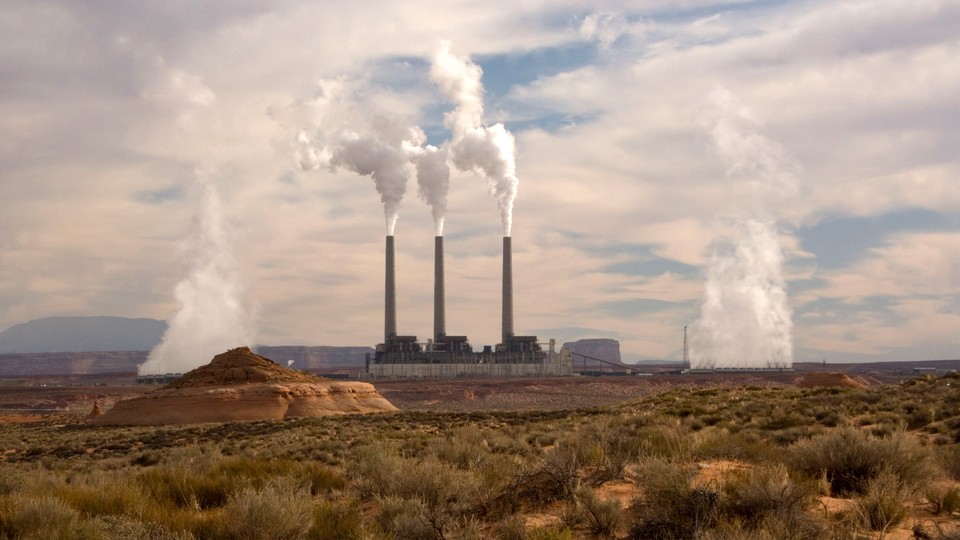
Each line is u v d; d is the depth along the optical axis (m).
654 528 11.10
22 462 49.50
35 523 12.99
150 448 57.47
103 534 11.98
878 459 14.54
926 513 12.36
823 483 14.26
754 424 32.75
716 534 10.16
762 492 11.54
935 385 43.19
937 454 17.42
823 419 32.88
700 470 16.34
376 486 17.22
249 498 12.70
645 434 23.16
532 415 68.06
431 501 14.58
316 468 20.30
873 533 10.96
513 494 14.33
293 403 99.12
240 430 68.62
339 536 12.60
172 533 12.40
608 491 14.80
